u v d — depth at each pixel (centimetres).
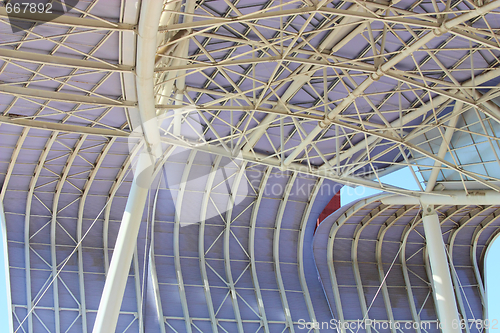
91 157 3169
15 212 3338
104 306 2303
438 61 2517
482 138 3091
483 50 2597
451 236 4278
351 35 2402
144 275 3525
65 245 3456
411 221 4134
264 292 3828
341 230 4109
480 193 3131
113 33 1938
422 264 4312
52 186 3347
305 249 4022
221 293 3734
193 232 3778
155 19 1594
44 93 2130
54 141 2914
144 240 3659
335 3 2312
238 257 3856
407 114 3170
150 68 1827
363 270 4159
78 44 2003
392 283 4181
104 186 3453
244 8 2252
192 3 1994
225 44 2495
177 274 3659
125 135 2542
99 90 2372
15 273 3269
